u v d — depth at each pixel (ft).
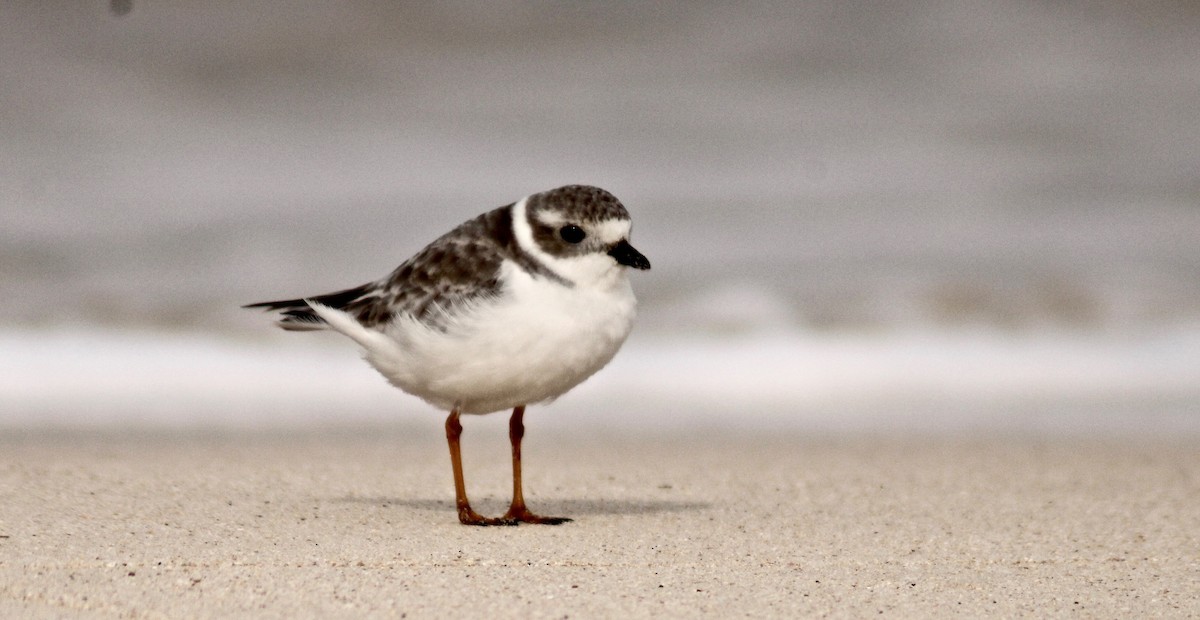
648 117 79.61
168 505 30.14
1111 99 80.69
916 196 69.36
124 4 55.42
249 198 67.21
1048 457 39.68
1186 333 52.44
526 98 81.56
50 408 43.70
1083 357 50.70
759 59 86.53
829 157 74.84
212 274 57.36
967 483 35.70
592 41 87.97
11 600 22.18
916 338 52.44
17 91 75.66
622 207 27.40
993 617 22.85
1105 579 25.43
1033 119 78.48
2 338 49.11
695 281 57.77
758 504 32.48
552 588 23.68
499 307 26.63
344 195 68.23
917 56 86.28
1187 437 42.55
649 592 23.66
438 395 28.37
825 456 39.81
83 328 50.78
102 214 63.82
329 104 79.41
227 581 23.57
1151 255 60.59
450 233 28.43
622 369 49.75
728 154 75.56
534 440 42.14
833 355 50.85
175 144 73.15
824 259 60.39
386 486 34.01
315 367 49.52
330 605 22.33
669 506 32.09
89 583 23.25
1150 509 32.35
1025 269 58.85
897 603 23.50
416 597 22.89
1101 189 69.67
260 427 42.83
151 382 46.85
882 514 31.35
